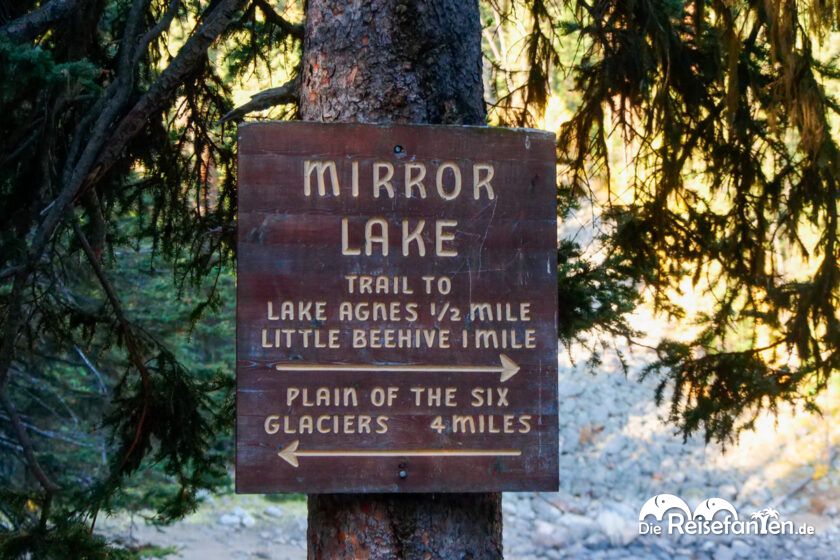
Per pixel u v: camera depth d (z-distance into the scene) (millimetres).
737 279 5656
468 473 3182
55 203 4238
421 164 3264
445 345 3213
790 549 16562
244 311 3150
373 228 3225
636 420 19719
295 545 17344
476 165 3283
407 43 3455
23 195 4910
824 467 18297
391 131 3264
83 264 7398
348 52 3463
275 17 5496
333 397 3158
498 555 3434
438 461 3178
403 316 3207
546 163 3307
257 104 4160
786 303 5426
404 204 3244
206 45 4363
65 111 4863
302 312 3170
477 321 3232
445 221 3254
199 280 5770
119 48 5137
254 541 17328
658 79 5523
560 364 21312
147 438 5465
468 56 3559
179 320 11875
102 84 5242
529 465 3199
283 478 3113
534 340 3244
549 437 3215
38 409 11320
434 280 3229
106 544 5172
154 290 11500
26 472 10273
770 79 5445
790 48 4941
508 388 3221
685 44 5520
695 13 5309
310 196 3211
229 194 5641
